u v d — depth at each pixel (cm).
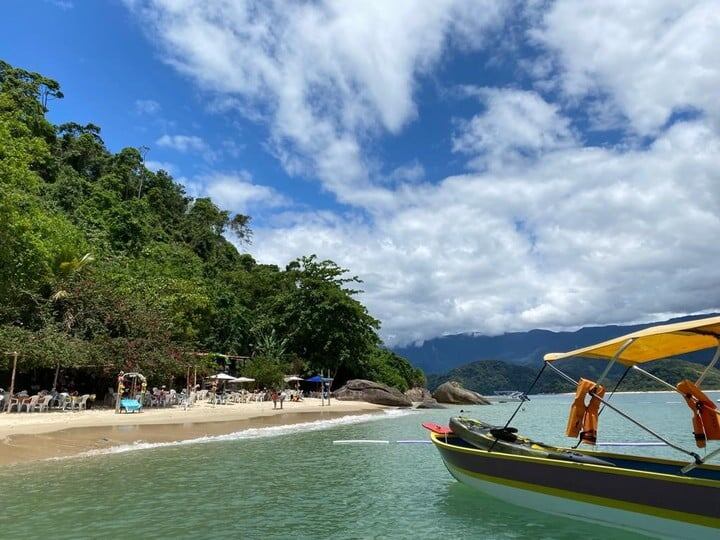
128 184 7944
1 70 6900
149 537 859
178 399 3412
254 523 945
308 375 5178
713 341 970
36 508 1017
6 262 2505
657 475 825
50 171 6266
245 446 1858
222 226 9356
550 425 2866
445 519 980
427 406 5131
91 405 3041
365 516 995
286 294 5806
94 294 3148
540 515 981
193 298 4209
